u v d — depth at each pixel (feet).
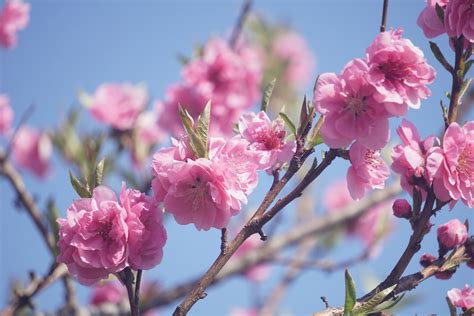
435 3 3.84
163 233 3.67
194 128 3.66
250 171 3.66
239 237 3.65
